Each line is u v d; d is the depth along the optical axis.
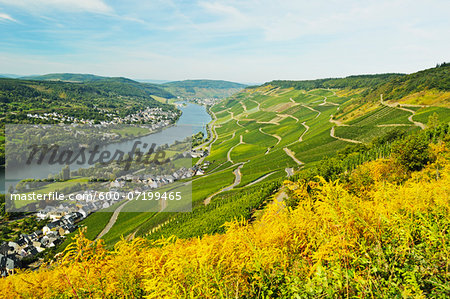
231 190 80.25
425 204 4.55
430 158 22.59
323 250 3.67
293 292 3.34
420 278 3.13
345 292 3.12
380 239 3.75
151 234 56.50
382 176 18.12
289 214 4.95
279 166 102.12
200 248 4.03
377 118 122.94
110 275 4.40
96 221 68.75
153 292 3.62
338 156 71.00
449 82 127.75
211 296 3.42
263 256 3.91
